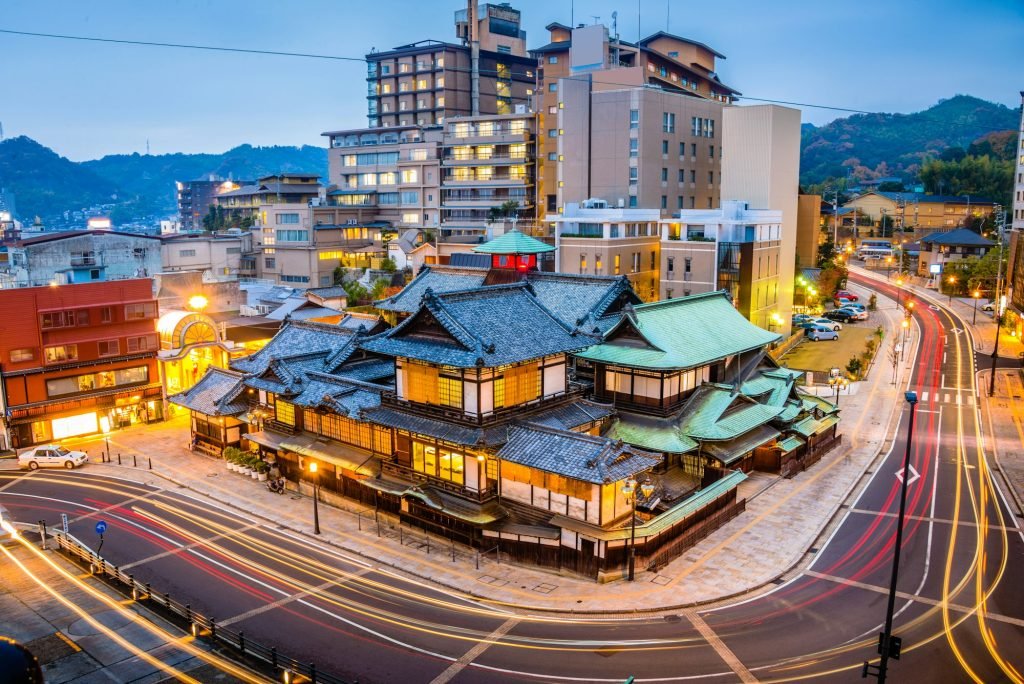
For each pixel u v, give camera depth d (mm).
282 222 144750
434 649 32969
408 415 44562
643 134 105875
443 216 150500
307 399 51281
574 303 57562
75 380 64312
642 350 50094
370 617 35844
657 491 44344
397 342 43969
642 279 93688
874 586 38250
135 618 35750
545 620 35312
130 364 67500
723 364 54625
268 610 36625
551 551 40125
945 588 37906
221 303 88875
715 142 120500
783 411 54656
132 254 118812
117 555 43062
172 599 37812
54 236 114625
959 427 65812
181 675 30906
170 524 47469
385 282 120375
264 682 30406
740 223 85125
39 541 45000
